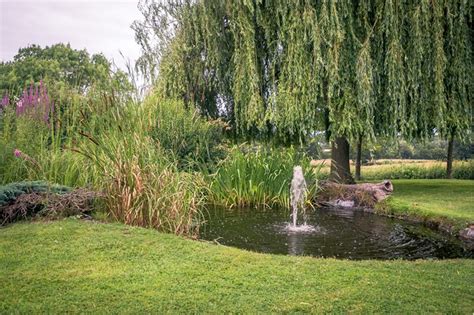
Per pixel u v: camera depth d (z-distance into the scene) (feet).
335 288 10.82
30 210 18.84
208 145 31.96
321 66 31.83
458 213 22.85
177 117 31.07
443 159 84.28
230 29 36.11
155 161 19.67
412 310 9.41
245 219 24.20
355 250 17.40
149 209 17.60
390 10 30.81
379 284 11.14
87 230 16.16
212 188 29.58
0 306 9.37
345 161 38.04
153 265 12.57
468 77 32.63
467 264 13.51
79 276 11.44
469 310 9.43
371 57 32.53
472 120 33.63
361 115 32.19
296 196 26.27
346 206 29.66
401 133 33.37
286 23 32.68
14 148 21.57
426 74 32.14
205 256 13.69
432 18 31.81
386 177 64.54
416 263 13.64
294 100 32.65
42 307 9.36
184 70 39.65
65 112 23.94
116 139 19.62
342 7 31.53
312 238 19.51
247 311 9.30
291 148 34.76
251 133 42.86
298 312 9.28
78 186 20.88
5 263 12.47
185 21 38.65
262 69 36.76
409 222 23.81
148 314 9.09
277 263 13.12
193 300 9.88
